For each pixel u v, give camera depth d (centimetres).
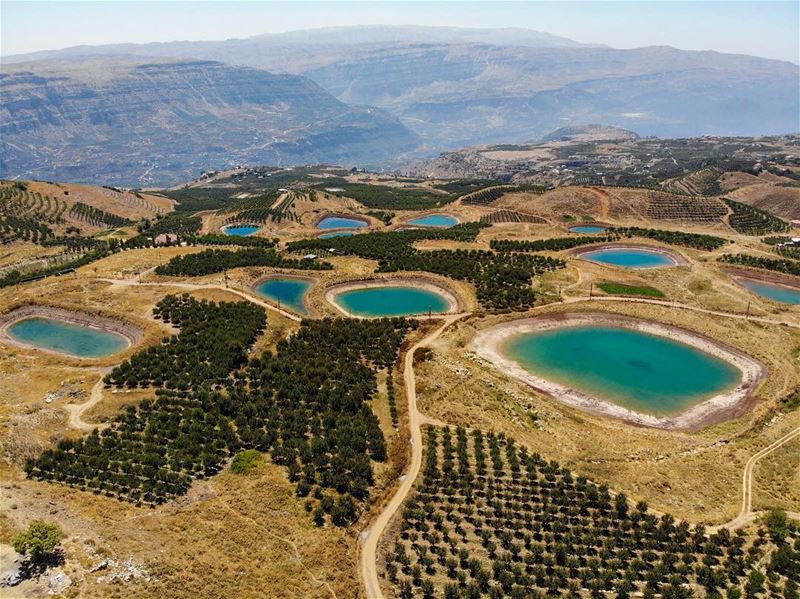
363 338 13862
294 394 11044
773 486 9244
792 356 13888
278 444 9375
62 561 6300
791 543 7819
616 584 6956
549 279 18738
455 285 17988
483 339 14600
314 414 10531
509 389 12062
